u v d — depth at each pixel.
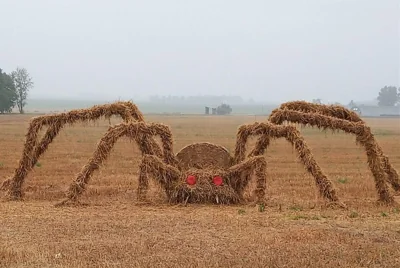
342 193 15.00
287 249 8.27
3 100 99.38
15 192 13.91
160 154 13.90
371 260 7.75
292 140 13.48
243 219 10.78
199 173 13.37
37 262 7.56
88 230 9.55
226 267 7.37
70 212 11.55
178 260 7.68
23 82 106.88
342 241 8.81
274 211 11.97
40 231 9.48
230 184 13.42
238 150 14.11
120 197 14.06
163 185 13.31
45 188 15.71
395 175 14.68
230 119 80.19
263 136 13.84
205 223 10.28
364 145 13.81
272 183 16.83
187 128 53.41
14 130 46.44
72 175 18.33
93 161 13.12
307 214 11.55
